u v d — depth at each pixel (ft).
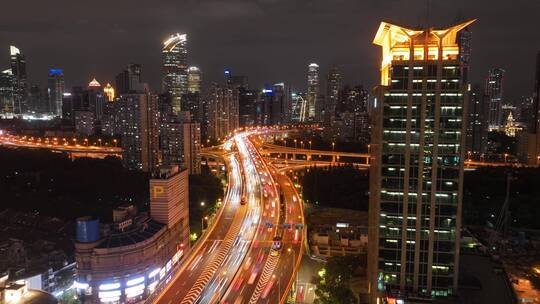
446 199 502.79
